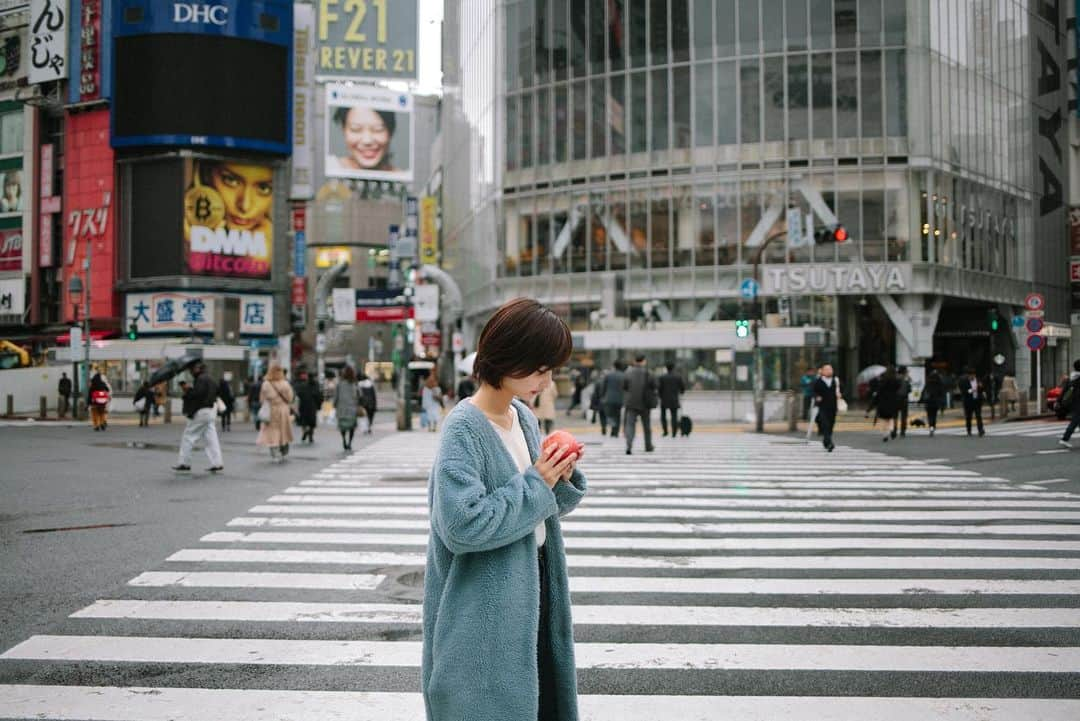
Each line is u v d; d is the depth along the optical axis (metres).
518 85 42.25
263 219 46.25
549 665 2.67
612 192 39.16
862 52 36.19
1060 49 48.22
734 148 37.09
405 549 8.36
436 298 27.67
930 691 4.66
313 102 47.41
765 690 4.68
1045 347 45.53
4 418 33.81
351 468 15.78
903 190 35.94
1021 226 43.03
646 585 6.94
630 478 13.98
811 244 36.16
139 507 11.00
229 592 6.73
